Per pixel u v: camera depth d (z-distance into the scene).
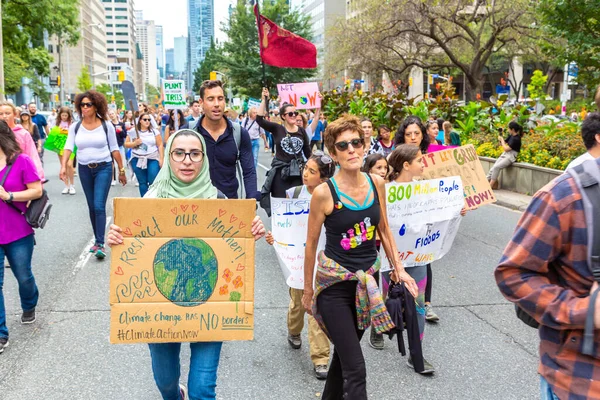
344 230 3.35
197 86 93.00
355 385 3.19
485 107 19.23
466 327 5.48
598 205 2.08
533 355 4.87
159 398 4.05
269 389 4.23
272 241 4.41
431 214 4.58
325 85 53.16
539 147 14.24
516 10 27.59
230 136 5.16
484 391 4.23
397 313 3.74
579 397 2.11
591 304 2.02
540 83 31.12
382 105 20.23
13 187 4.91
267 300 6.17
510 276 2.20
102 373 4.42
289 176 7.39
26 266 5.16
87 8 135.75
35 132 14.79
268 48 8.83
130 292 3.06
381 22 29.89
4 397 4.04
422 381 4.38
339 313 3.32
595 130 3.15
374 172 4.78
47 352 4.79
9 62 38.97
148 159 10.27
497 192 13.94
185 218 3.08
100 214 7.65
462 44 34.81
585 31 13.84
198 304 3.10
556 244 2.14
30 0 31.39
